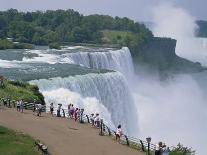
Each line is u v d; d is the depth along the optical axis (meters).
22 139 34.69
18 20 194.38
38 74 76.12
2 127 37.38
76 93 66.75
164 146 31.95
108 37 190.62
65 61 101.69
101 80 76.38
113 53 123.62
